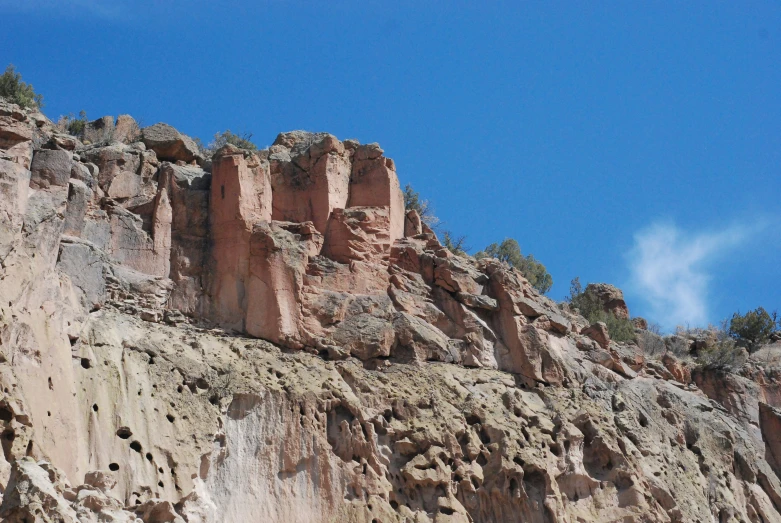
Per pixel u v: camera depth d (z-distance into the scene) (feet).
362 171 154.40
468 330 148.46
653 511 142.31
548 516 134.62
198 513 118.52
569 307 196.95
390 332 142.00
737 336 209.97
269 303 136.98
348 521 124.36
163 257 137.69
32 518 87.40
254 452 125.59
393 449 132.87
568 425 144.15
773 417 176.35
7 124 125.70
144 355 126.11
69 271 126.11
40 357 114.32
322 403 130.93
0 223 118.01
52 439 111.55
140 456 117.29
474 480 134.31
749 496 161.79
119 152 142.51
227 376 128.77
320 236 146.41
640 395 159.43
